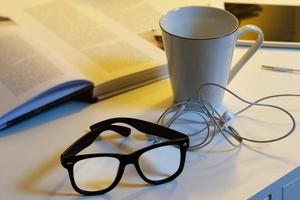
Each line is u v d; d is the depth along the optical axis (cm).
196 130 56
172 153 53
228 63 56
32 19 79
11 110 56
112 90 63
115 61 66
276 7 80
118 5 83
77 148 52
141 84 65
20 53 63
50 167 52
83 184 49
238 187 48
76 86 60
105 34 73
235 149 53
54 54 65
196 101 58
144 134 56
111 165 52
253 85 63
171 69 57
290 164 51
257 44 59
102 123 56
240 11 78
